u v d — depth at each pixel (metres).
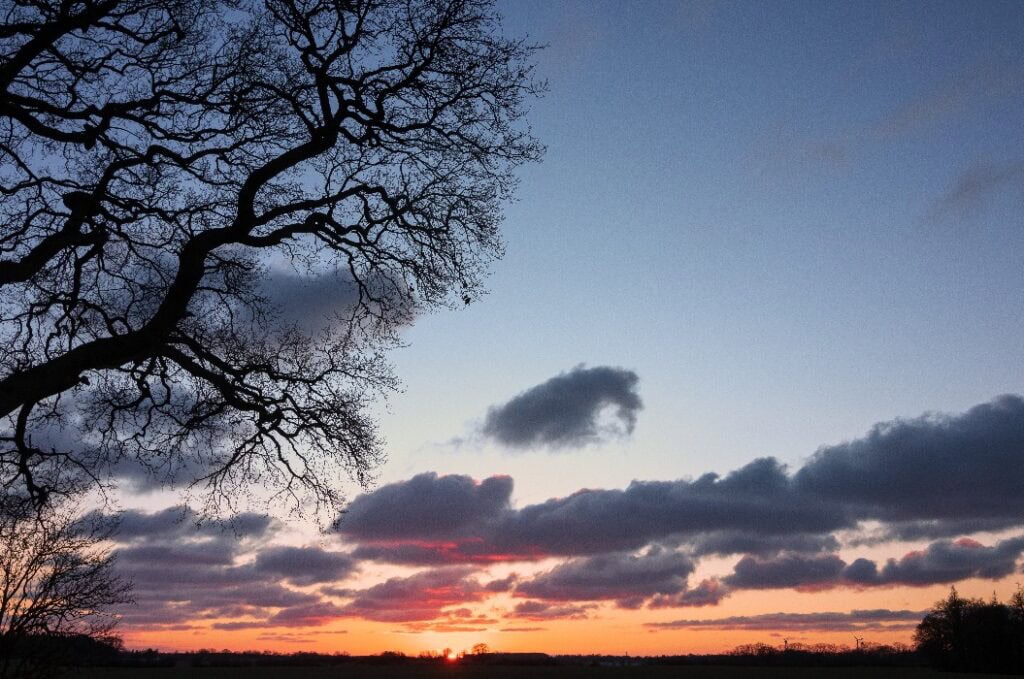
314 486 16.89
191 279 14.28
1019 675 72.50
